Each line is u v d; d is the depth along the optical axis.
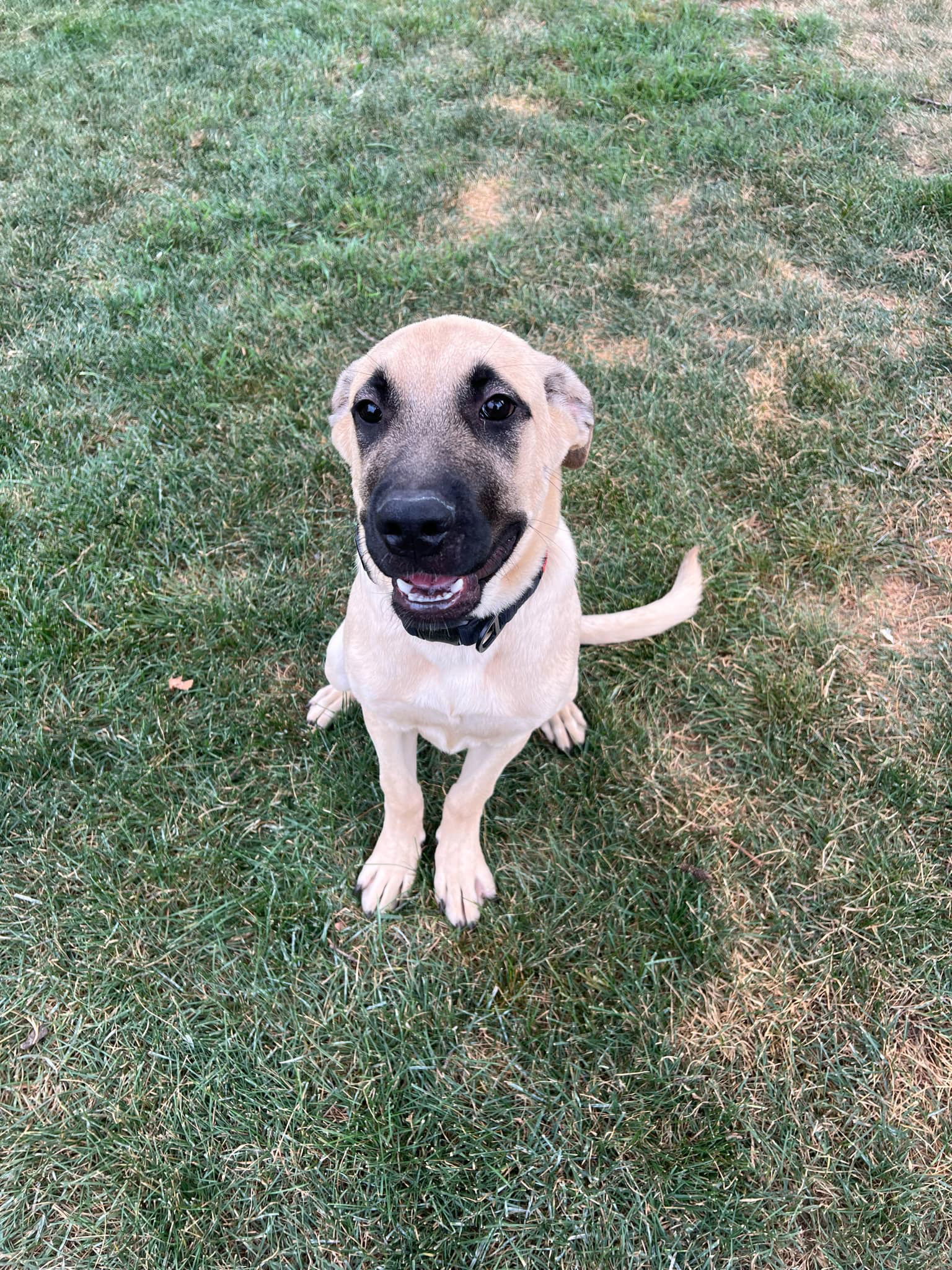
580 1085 0.61
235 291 1.14
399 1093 0.60
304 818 0.73
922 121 1.48
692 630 0.84
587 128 1.46
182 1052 0.62
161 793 0.73
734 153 1.38
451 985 0.65
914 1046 0.63
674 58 1.61
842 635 0.84
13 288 1.14
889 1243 0.56
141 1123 0.59
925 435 0.99
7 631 0.80
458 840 0.69
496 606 0.56
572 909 0.69
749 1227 0.56
